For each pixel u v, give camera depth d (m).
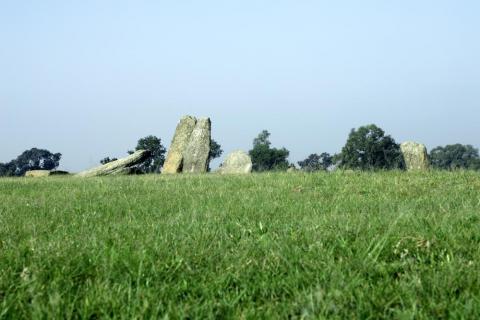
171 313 3.52
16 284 4.18
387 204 8.41
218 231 6.16
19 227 7.12
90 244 5.48
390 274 4.33
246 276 4.30
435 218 6.25
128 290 3.95
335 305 3.55
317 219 6.71
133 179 18.08
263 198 10.19
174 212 8.59
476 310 3.38
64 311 3.59
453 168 15.28
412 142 24.97
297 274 4.21
